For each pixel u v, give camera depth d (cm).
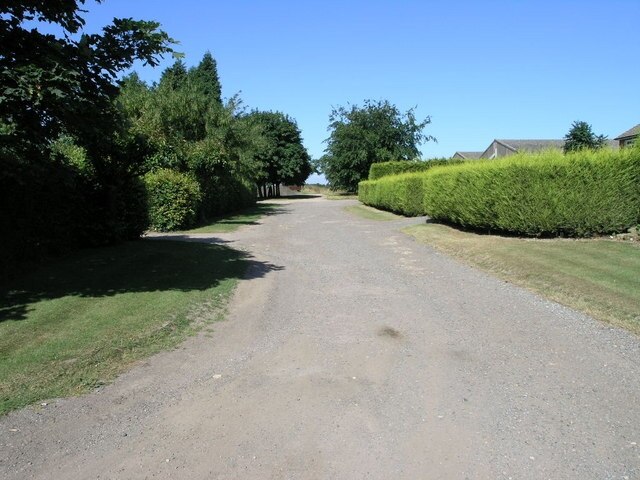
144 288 880
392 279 1032
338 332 687
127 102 2138
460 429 414
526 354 582
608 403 455
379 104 6116
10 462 368
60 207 1065
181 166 2291
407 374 534
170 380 523
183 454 383
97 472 359
